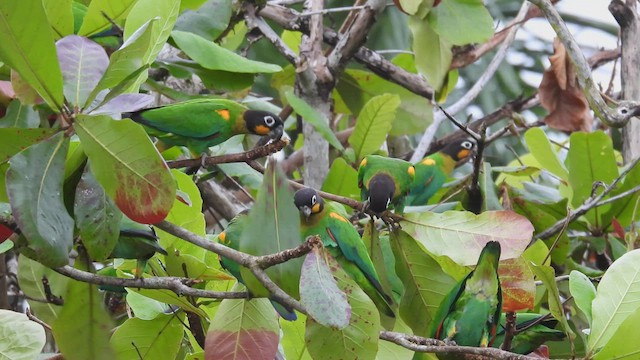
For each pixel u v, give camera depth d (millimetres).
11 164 6012
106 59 6719
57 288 7246
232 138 11617
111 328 7203
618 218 12195
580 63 10117
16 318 7254
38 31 5812
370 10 12633
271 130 9570
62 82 6098
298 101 11977
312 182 12969
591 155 11984
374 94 14203
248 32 13953
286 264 6621
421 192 14203
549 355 9844
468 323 8109
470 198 11531
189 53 10094
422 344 7418
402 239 8609
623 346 7332
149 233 7512
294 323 8320
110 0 8438
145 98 6512
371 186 10766
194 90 13711
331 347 7000
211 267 8617
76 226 6664
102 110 6402
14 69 5996
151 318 8484
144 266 7551
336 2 20906
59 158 6160
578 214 11000
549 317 9055
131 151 6051
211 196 13125
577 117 13234
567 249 11453
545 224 12281
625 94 12766
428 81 12320
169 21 7473
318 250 6219
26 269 8281
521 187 14148
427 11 11414
